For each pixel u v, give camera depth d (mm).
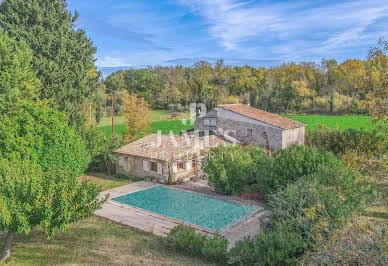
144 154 29828
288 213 13812
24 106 21984
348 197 14828
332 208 12922
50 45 28953
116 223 18672
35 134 21094
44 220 11719
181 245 14312
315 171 19109
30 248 14797
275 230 13398
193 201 22953
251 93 86375
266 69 109062
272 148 33250
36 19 28938
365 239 8844
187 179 29562
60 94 28688
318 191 14148
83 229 17578
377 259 8148
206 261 13531
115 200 23375
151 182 28641
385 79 15875
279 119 36375
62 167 21562
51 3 29688
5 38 25812
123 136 43250
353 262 8406
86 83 31203
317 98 85750
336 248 8727
